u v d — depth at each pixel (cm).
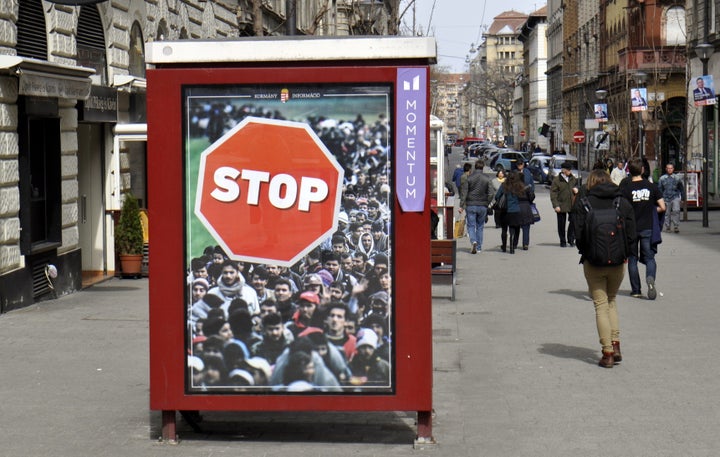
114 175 1941
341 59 738
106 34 1900
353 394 748
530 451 757
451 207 2548
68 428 824
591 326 1322
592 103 7925
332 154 742
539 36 12425
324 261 746
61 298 1606
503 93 13950
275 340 750
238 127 745
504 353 1145
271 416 870
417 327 743
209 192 748
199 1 2595
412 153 733
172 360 755
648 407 892
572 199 2500
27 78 1416
